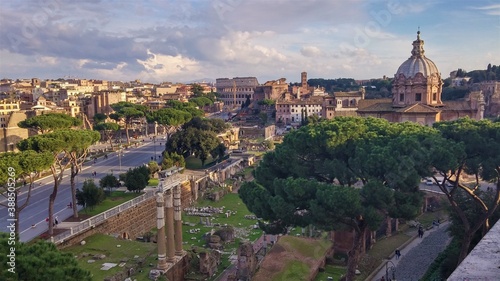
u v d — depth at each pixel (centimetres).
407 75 13312
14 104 16788
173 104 19325
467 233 4878
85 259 5197
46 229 6062
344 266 5725
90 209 7125
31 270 2408
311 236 6675
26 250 2670
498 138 4678
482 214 5241
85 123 16862
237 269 5244
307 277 5166
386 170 4306
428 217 7744
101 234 6050
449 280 1277
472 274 1304
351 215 4150
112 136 17750
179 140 11675
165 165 9662
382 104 14088
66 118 10362
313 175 5284
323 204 4169
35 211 7088
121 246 5681
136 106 18575
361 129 5200
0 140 12200
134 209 6869
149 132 19912
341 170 4788
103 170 10825
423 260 5800
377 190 4178
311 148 5084
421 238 6769
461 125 5112
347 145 5047
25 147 5619
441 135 5038
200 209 8562
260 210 4697
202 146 11638
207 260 5484
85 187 6838
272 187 5134
